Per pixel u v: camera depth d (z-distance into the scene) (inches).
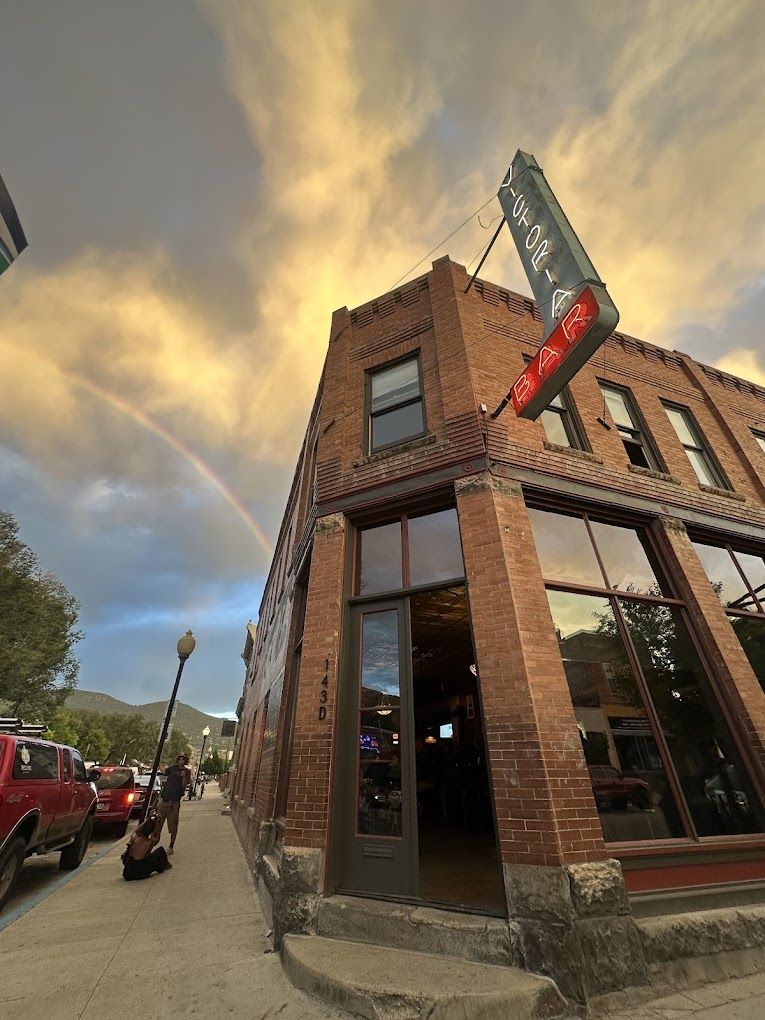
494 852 277.4
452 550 247.6
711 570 311.4
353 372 344.8
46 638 1154.0
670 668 249.0
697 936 170.4
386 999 137.9
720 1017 140.5
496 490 243.9
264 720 447.2
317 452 319.3
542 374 225.6
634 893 178.2
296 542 429.7
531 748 182.5
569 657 226.7
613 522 286.5
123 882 301.4
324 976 148.9
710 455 378.0
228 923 218.2
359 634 246.7
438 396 296.7
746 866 202.4
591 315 202.4
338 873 200.1
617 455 315.3
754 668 286.4
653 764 217.2
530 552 232.8
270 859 256.2
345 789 214.7
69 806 309.3
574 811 176.6
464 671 474.3
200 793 1334.9
